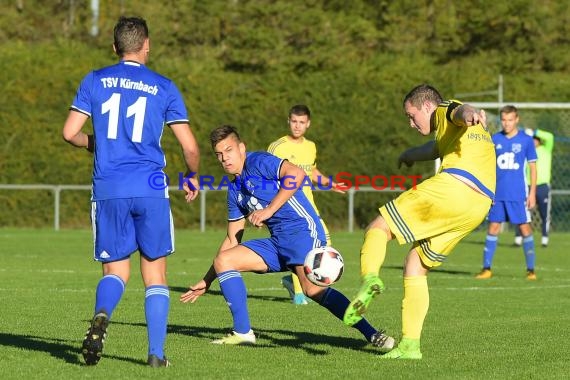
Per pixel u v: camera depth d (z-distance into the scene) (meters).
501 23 89.44
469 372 19.23
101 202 19.22
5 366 19.34
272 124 73.94
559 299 33.31
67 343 22.62
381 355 21.34
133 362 19.94
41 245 58.59
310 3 93.75
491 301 32.56
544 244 61.25
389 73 75.62
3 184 73.69
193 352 21.58
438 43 91.12
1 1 92.62
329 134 73.75
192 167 19.94
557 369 19.67
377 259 19.95
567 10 91.44
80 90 19.44
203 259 50.19
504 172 41.78
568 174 73.31
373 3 96.62
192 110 74.00
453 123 20.36
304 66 78.75
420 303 20.94
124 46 19.62
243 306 22.80
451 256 54.72
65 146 74.25
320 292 22.62
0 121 74.00
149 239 19.31
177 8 89.56
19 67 74.56
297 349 22.20
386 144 73.56
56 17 91.00
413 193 20.38
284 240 22.50
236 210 23.78
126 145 19.25
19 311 28.77
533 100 76.69
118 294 18.98
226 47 84.12
